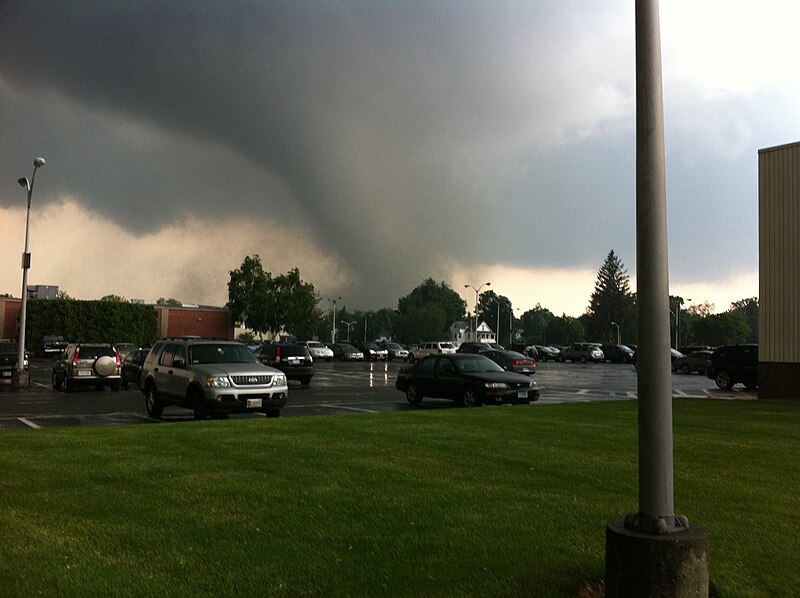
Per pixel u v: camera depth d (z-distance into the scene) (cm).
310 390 2503
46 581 439
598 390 2648
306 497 656
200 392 1391
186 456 873
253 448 938
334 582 440
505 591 429
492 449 936
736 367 2739
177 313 7888
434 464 823
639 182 412
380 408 1805
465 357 1867
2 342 3106
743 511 616
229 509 612
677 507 629
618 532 384
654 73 416
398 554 492
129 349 3712
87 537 529
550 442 1003
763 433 1149
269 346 2750
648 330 400
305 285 8619
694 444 1018
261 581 441
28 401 1972
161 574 452
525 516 591
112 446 952
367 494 669
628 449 940
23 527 555
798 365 2114
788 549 510
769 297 2194
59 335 6544
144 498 652
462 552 497
